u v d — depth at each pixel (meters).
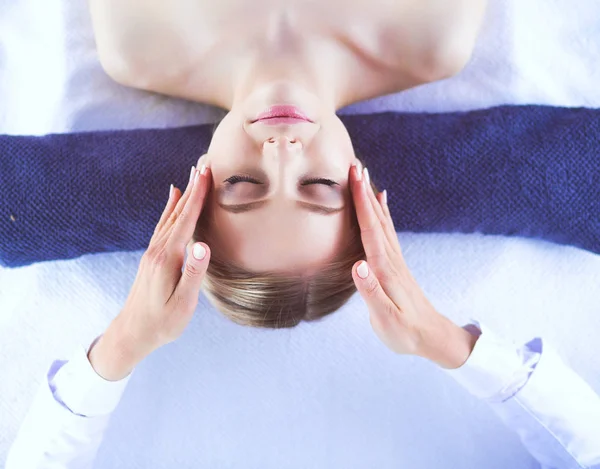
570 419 1.05
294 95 0.85
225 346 1.18
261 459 1.19
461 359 1.02
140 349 0.96
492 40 1.15
